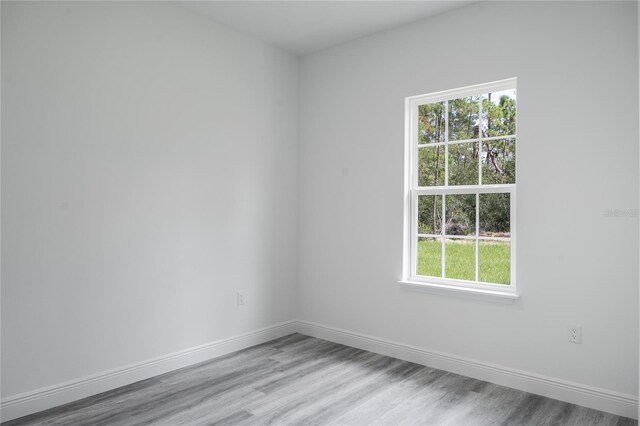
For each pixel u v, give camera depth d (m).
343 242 4.11
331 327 4.20
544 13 2.99
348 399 2.89
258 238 4.08
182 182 3.46
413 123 3.73
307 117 4.42
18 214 2.59
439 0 3.27
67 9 2.79
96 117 2.93
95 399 2.86
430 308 3.52
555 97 2.94
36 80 2.65
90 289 2.91
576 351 2.85
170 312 3.37
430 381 3.21
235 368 3.44
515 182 3.14
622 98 2.70
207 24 3.63
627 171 2.68
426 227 3.69
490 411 2.74
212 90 3.67
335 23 3.71
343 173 4.11
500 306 3.16
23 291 2.61
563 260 2.90
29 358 2.64
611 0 2.75
